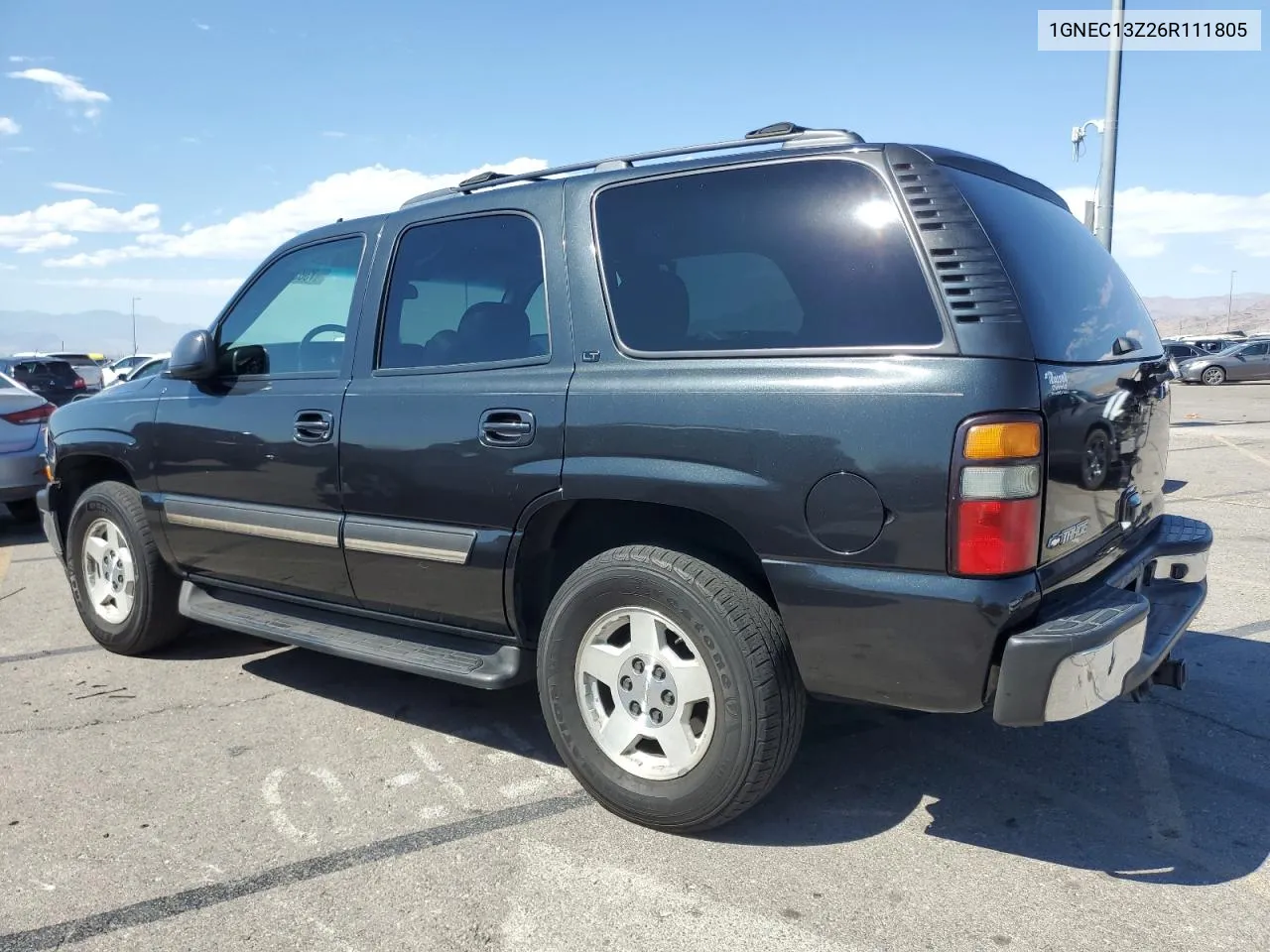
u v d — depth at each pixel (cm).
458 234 349
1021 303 250
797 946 237
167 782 336
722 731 273
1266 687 410
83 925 251
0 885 272
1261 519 797
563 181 325
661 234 300
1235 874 268
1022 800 313
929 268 254
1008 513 239
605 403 291
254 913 255
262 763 352
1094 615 252
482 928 247
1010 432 238
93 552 488
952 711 253
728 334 282
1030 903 254
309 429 370
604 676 300
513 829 299
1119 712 385
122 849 290
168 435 429
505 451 311
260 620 411
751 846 286
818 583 258
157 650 486
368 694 423
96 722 394
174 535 437
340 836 296
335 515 366
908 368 249
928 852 281
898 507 246
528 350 321
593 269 309
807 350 267
